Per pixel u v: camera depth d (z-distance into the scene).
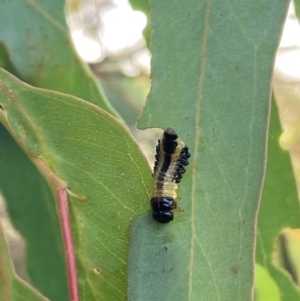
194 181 0.10
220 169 0.10
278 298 0.13
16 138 0.10
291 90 0.18
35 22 0.12
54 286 0.12
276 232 0.13
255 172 0.10
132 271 0.10
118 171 0.10
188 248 0.10
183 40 0.10
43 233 0.12
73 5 0.17
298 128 0.18
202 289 0.10
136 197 0.10
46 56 0.12
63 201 0.10
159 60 0.10
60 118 0.10
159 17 0.10
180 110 0.10
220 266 0.10
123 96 0.17
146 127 0.10
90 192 0.10
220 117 0.10
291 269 0.16
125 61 0.17
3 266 0.10
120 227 0.10
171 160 0.10
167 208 0.10
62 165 0.10
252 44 0.10
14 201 0.12
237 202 0.10
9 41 0.12
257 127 0.10
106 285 0.10
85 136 0.10
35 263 0.12
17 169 0.12
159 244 0.10
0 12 0.12
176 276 0.10
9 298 0.10
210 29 0.10
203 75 0.10
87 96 0.12
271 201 0.13
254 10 0.10
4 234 0.10
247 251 0.10
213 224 0.10
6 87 0.10
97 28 0.17
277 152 0.13
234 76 0.10
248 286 0.10
